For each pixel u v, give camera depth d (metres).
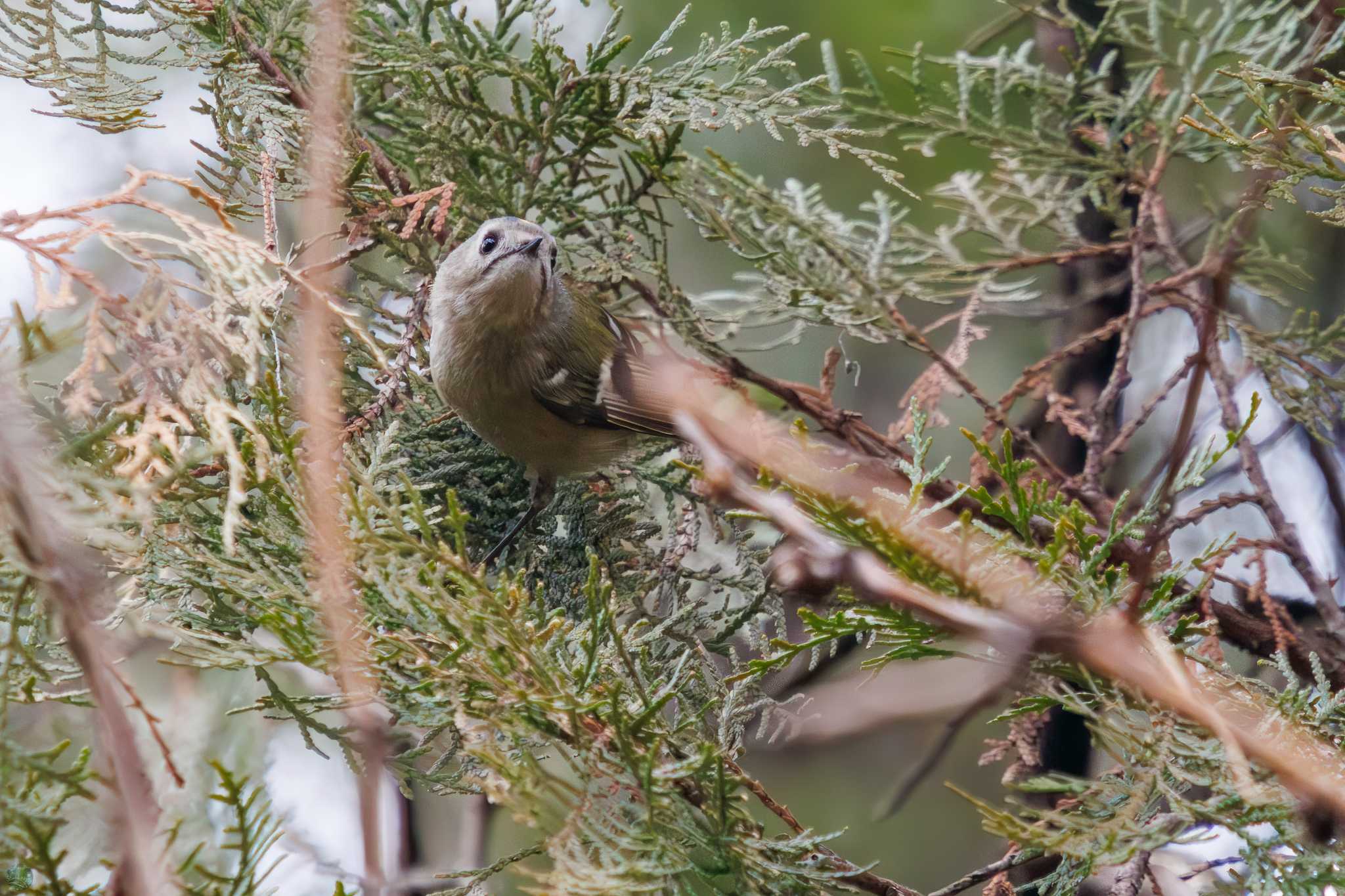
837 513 4.38
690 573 7.23
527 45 10.74
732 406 5.81
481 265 7.52
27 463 4.02
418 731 5.78
